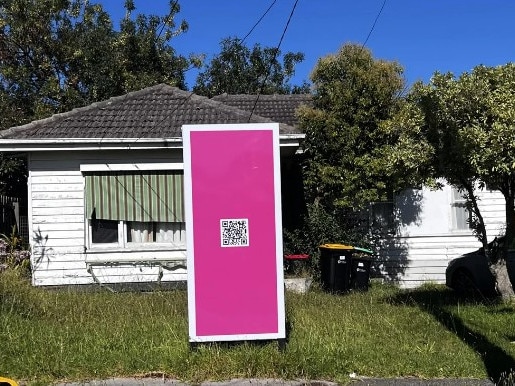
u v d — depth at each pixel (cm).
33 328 696
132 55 2106
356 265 1204
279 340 639
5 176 1727
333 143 1223
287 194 1391
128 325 723
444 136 818
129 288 1158
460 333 727
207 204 632
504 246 898
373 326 752
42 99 1955
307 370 595
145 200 1174
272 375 591
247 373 591
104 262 1162
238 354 611
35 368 584
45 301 830
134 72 2084
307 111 1252
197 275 627
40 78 2059
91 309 823
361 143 1222
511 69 814
